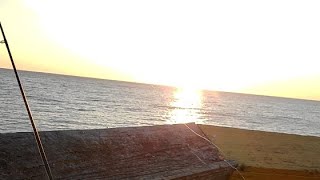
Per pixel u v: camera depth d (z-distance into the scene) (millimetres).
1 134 2752
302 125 87875
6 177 2486
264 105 172125
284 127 78875
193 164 3973
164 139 4070
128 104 94688
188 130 4676
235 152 4648
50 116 56250
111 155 3318
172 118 73562
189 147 4270
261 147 5020
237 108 127875
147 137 3889
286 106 188125
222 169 4195
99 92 132000
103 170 3111
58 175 2777
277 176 4457
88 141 3260
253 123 80125
